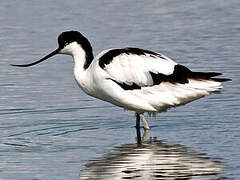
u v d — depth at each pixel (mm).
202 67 17969
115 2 27734
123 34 22188
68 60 19703
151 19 24547
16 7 26781
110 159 11188
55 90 16500
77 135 12867
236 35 21844
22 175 10391
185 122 13641
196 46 20500
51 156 11422
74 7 26734
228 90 15891
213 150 11508
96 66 12930
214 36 21812
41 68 18750
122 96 12852
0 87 16781
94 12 25828
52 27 23484
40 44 21250
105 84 12805
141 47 20438
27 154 11555
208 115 14023
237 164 10641
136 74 12766
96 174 10344
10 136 12781
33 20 24609
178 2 27688
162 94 12828
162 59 12953
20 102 15422
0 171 10594
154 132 13055
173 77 12812
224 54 19375
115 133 13055
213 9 26219
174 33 22344
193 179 10000
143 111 13211
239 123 13312
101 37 21781
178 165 10727
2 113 14523
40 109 14859
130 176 10211
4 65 18953
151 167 10648
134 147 11945
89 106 15141
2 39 21969
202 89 12766
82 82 13266
